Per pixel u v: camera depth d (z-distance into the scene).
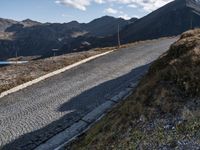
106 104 27.12
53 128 24.16
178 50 23.19
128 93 28.36
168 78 19.48
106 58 50.22
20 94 34.47
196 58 19.72
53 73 42.22
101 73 39.91
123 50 57.50
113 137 17.16
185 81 18.20
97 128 20.16
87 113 26.06
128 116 18.20
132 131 16.56
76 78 38.88
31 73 42.66
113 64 44.50
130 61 45.41
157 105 17.50
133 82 32.34
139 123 16.94
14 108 29.88
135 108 18.47
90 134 19.80
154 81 19.98
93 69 42.81
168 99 17.44
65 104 29.25
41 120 25.97
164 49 53.97
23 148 21.62
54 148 21.06
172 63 20.34
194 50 20.94
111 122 19.23
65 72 43.06
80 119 25.12
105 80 36.00
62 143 21.55
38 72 43.00
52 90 34.66
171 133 14.80
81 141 20.03
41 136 23.05
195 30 33.00
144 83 22.12
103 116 23.33
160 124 15.88
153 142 14.77
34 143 22.14
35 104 30.36
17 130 24.50
